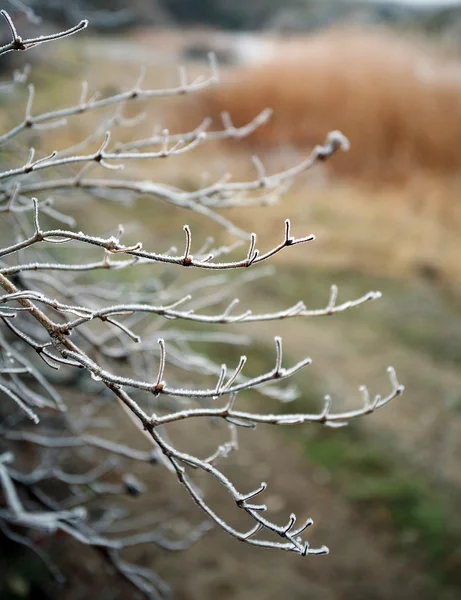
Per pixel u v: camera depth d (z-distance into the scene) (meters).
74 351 1.21
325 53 11.62
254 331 6.24
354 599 3.82
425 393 5.65
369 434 5.07
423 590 3.87
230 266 1.10
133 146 2.17
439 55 12.34
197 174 8.91
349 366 6.00
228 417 1.27
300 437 5.05
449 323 6.83
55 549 3.71
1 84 2.25
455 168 10.75
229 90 11.22
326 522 4.31
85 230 6.80
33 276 2.15
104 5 9.25
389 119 10.83
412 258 8.09
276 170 10.25
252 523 4.29
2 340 1.83
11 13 3.32
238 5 15.84
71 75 5.57
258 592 3.82
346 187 10.31
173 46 12.28
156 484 4.43
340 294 7.28
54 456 3.66
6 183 2.15
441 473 4.73
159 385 1.18
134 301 2.47
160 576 3.82
